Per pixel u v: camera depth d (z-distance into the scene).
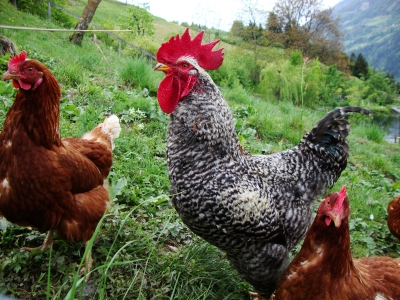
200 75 0.58
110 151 0.76
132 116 1.35
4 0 3.88
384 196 1.30
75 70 1.69
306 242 0.57
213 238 0.62
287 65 4.68
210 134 0.58
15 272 0.62
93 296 0.60
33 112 0.54
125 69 1.86
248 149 1.38
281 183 0.66
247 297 0.74
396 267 0.65
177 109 0.59
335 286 0.54
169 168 0.61
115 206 0.80
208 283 0.68
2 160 0.56
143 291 0.64
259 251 0.62
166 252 0.75
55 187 0.57
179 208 0.62
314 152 0.71
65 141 0.70
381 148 2.16
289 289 0.57
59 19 4.68
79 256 0.69
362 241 0.97
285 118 1.89
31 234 0.72
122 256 0.68
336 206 0.51
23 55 0.56
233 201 0.57
